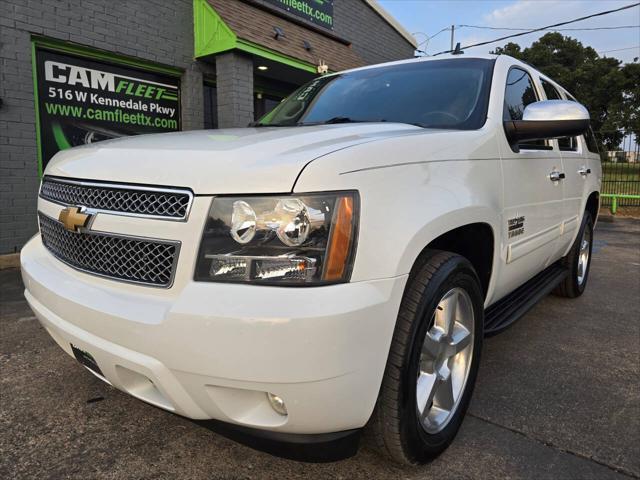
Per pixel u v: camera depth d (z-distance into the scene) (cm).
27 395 275
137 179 182
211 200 166
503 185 257
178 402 173
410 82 309
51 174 235
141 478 206
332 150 173
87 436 236
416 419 196
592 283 558
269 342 152
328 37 983
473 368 239
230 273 162
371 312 162
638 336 381
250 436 172
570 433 241
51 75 623
